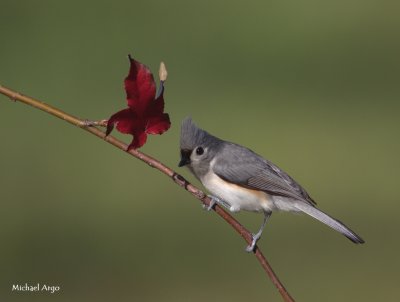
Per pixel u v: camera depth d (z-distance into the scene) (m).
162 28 20.03
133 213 13.16
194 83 18.03
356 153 15.88
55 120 16.27
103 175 14.47
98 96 17.17
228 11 21.31
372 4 21.66
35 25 19.34
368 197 14.09
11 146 15.22
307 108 17.66
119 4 20.47
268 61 19.33
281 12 21.23
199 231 12.55
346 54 20.36
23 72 17.66
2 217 12.77
